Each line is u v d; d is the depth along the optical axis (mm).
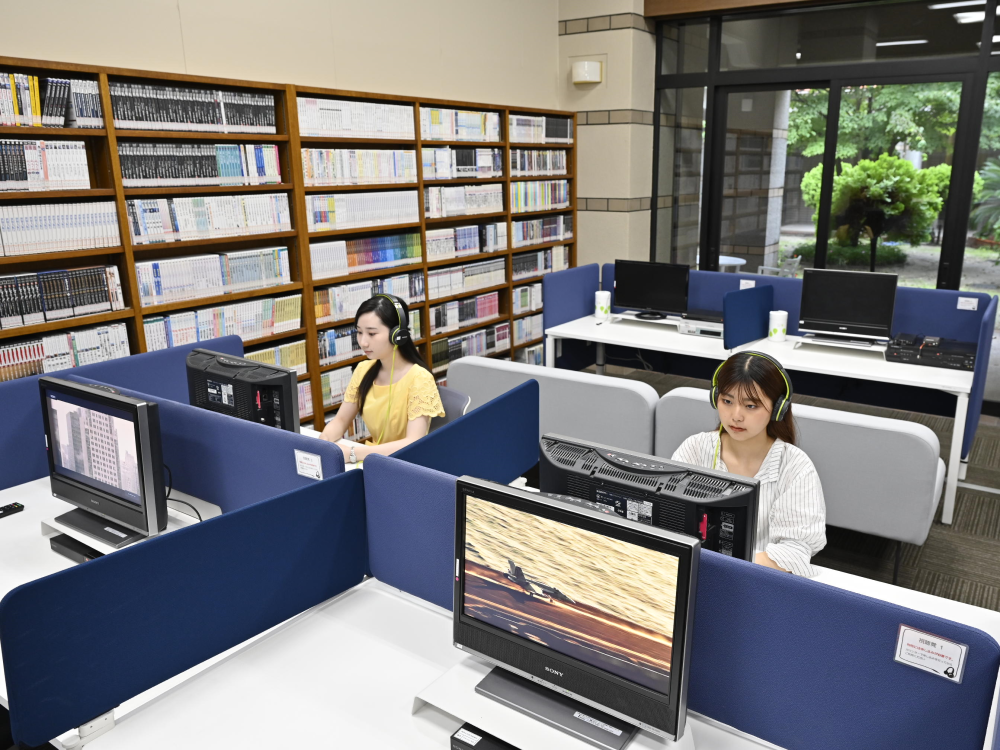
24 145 2777
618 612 1192
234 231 3562
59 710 1280
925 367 3746
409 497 1671
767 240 5957
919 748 1122
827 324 4242
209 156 3412
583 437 3115
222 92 3434
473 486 1319
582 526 1195
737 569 1237
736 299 4211
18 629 1211
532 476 3393
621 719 1250
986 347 3584
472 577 1367
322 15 4055
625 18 5695
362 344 2627
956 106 4953
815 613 1173
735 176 6008
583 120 6074
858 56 5266
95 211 3018
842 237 5582
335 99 3951
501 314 5648
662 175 6348
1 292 2797
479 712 1304
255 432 1962
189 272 3412
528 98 5809
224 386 2400
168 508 2156
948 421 4949
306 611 1701
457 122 4840
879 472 2598
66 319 2992
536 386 2516
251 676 1468
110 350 3164
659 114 6203
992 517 3508
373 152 4207
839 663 1167
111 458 1955
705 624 1294
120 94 3041
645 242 6340
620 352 5785
